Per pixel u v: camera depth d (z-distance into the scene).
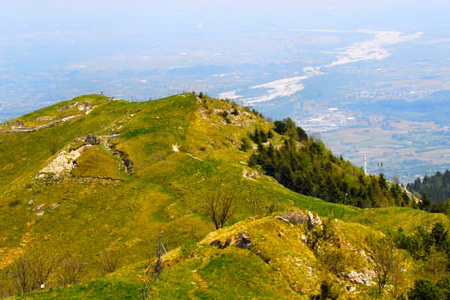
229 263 48.78
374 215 106.56
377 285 51.78
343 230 61.84
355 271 53.19
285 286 45.75
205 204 103.69
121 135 146.75
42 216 103.50
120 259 82.81
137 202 108.06
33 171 124.00
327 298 45.53
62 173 119.31
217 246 55.81
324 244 56.91
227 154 145.88
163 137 144.50
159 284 43.78
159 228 94.44
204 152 141.62
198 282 45.53
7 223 101.12
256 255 50.72
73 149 129.00
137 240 90.56
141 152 134.12
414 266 61.31
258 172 131.25
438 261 62.19
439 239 70.00
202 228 91.56
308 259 52.06
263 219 59.81
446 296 51.34
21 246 92.88
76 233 96.94
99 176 119.31
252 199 106.94
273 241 53.38
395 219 103.88
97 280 44.94
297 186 148.25
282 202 104.88
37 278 68.00
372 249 59.47
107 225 99.19
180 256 54.03
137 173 123.06
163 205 106.94
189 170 122.12
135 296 40.66
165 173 121.69
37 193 111.75
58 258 85.69
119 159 130.75
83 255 87.19
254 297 42.38
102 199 109.81
